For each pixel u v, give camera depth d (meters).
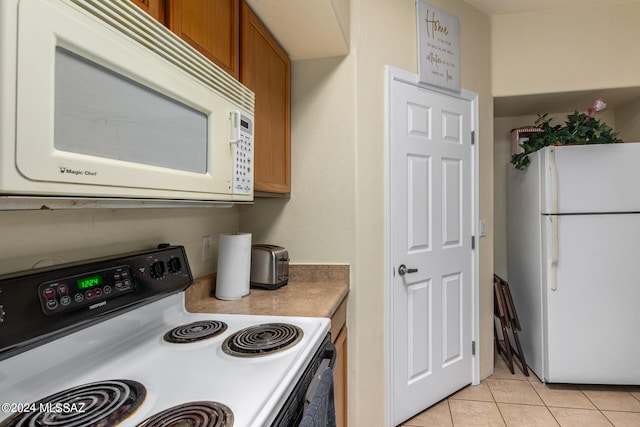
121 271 0.90
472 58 2.28
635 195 2.12
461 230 2.22
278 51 1.62
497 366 2.57
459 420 1.92
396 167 1.89
